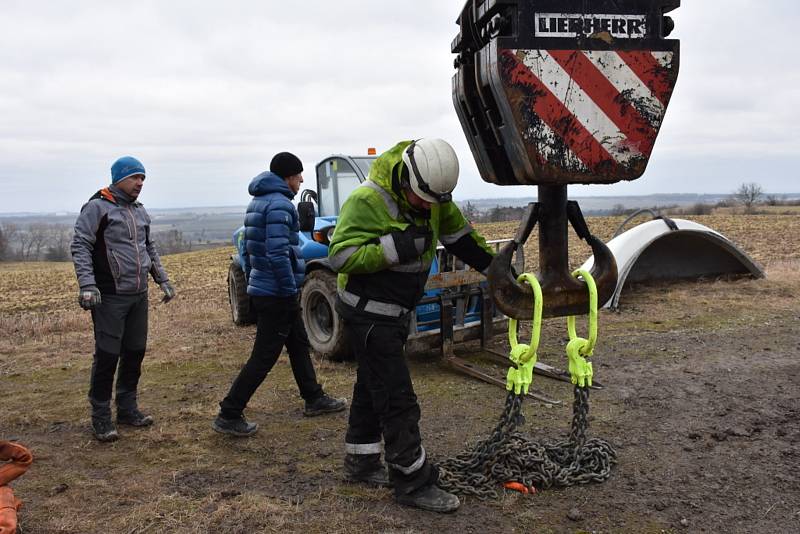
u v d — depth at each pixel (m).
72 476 3.71
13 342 7.74
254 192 4.24
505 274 2.86
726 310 7.81
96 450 4.12
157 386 5.60
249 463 3.84
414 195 2.96
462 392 5.10
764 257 15.27
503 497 3.24
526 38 2.47
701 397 4.70
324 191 7.73
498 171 2.86
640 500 3.19
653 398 4.73
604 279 3.01
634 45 2.57
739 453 3.71
